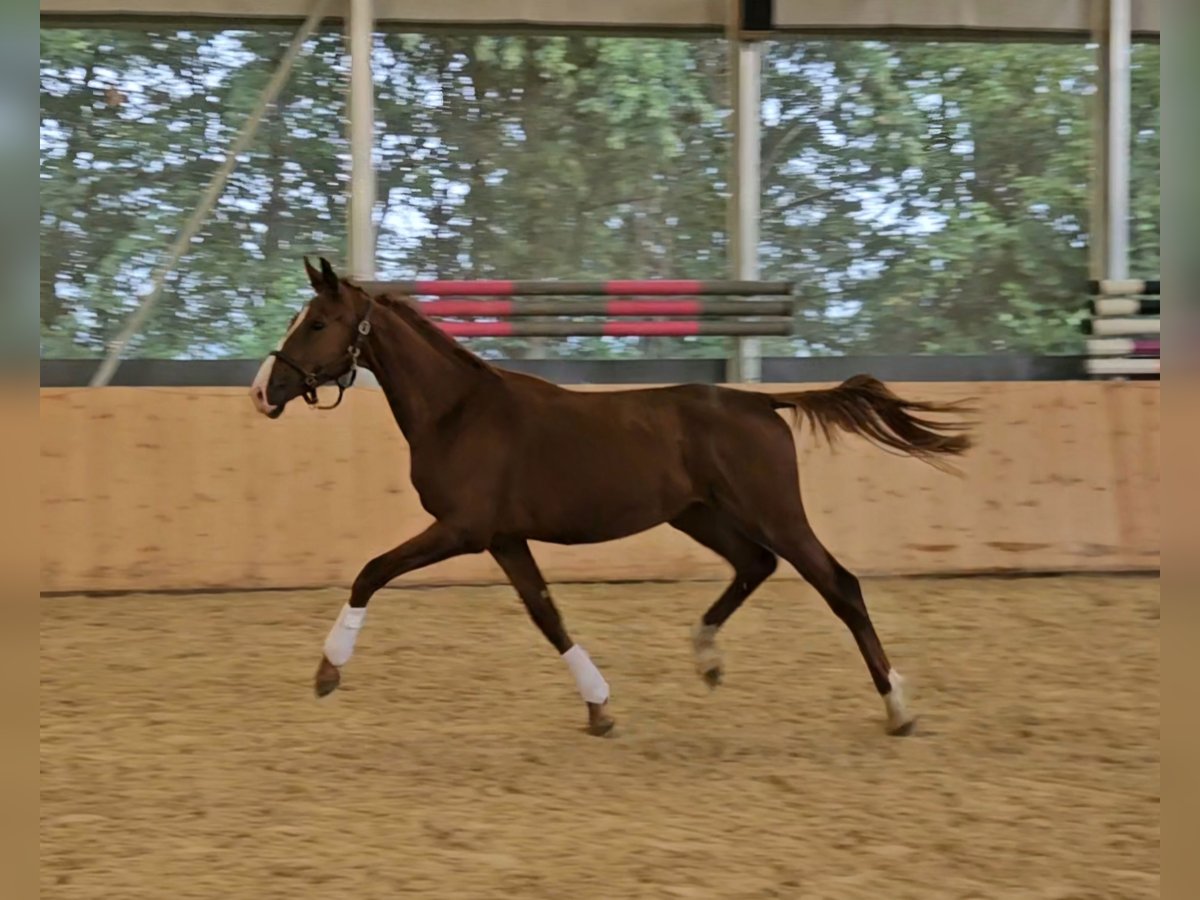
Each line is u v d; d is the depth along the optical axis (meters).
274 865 3.13
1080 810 3.62
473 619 6.37
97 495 7.00
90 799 3.69
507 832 3.40
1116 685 5.16
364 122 8.16
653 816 3.55
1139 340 8.53
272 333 8.40
